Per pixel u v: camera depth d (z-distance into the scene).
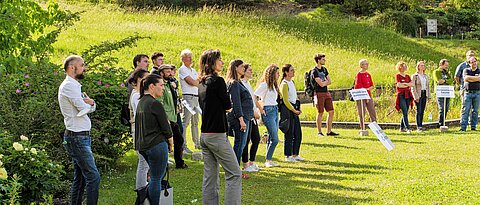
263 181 8.12
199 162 9.54
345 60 25.81
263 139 11.90
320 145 11.42
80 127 6.19
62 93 6.12
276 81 9.15
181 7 33.97
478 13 38.69
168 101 8.23
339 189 7.52
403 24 34.78
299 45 28.03
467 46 32.66
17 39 10.41
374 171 8.63
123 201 7.16
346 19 34.72
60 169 7.14
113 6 32.53
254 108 8.80
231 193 6.13
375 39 31.16
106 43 9.87
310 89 12.81
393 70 24.11
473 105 13.26
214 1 35.09
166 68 8.15
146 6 33.16
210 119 6.11
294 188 7.65
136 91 6.95
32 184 6.77
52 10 11.09
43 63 9.06
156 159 5.90
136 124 6.02
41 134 7.96
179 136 8.61
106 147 8.69
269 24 31.09
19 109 8.02
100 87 8.80
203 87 6.17
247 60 24.09
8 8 10.35
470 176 8.02
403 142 11.58
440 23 36.88
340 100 19.08
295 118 9.73
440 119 13.86
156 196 5.94
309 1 38.38
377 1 37.38
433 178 7.92
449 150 10.41
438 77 14.08
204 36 27.08
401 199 6.89
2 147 6.98
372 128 8.92
